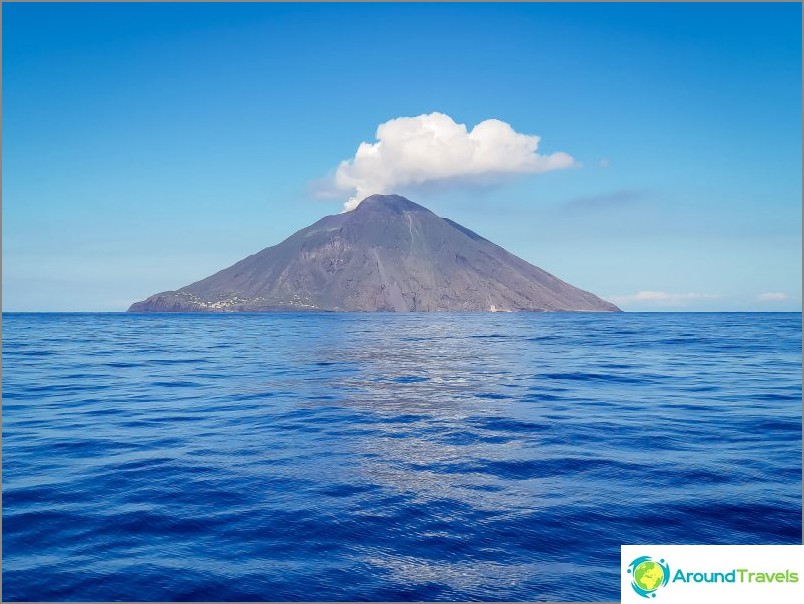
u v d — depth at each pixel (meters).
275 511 13.40
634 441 20.53
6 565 10.83
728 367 47.94
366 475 16.28
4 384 37.97
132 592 9.84
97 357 60.88
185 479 15.94
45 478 16.14
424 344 85.56
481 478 15.97
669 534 12.17
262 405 29.06
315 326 180.75
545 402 29.72
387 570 10.55
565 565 10.80
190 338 104.44
